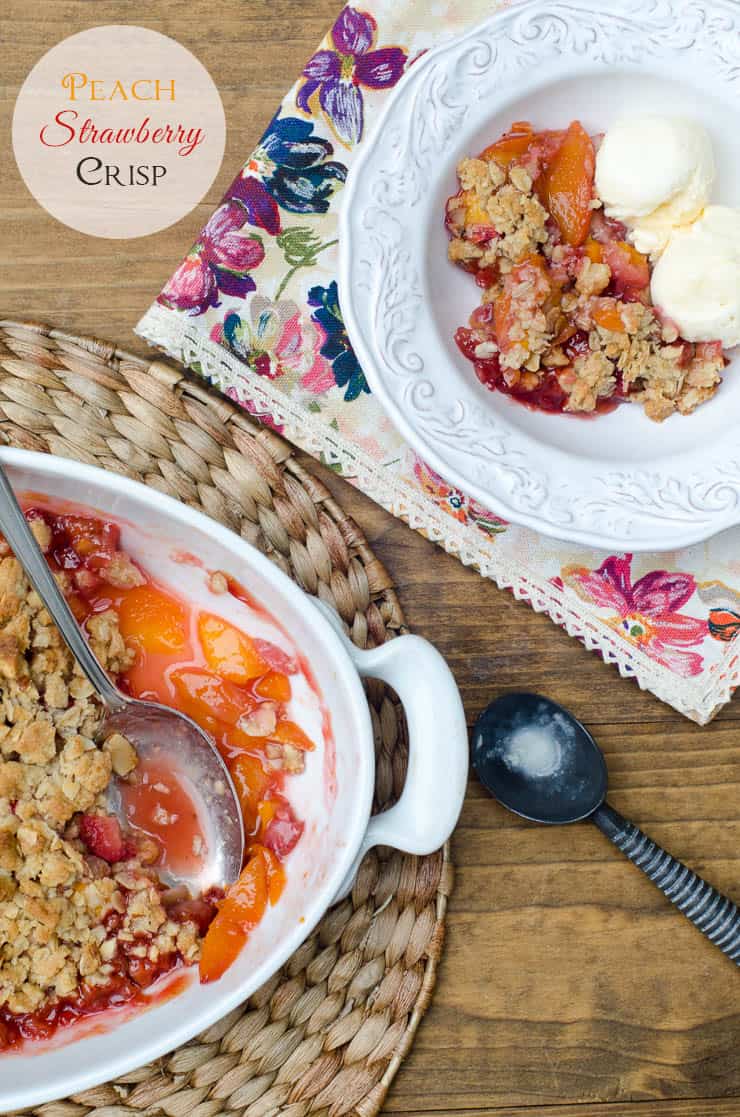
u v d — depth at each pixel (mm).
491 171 1048
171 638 1023
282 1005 1039
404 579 1069
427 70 1036
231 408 1058
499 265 1058
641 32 1042
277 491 1058
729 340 1058
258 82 1073
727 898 1048
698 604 1070
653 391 1062
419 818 977
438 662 984
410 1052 1056
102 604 1019
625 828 1050
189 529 987
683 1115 1062
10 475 980
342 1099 1039
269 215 1065
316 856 1012
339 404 1065
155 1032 969
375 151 1035
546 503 1041
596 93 1059
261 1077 1034
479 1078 1057
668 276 1051
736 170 1066
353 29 1065
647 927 1068
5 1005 974
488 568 1066
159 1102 1026
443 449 1039
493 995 1061
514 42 1041
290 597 979
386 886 1052
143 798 1017
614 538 1034
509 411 1060
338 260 1052
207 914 1013
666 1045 1064
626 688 1075
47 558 1007
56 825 985
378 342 1036
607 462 1049
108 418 1050
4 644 983
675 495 1047
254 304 1063
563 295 1063
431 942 1051
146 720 1019
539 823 1064
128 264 1066
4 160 1062
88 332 1062
